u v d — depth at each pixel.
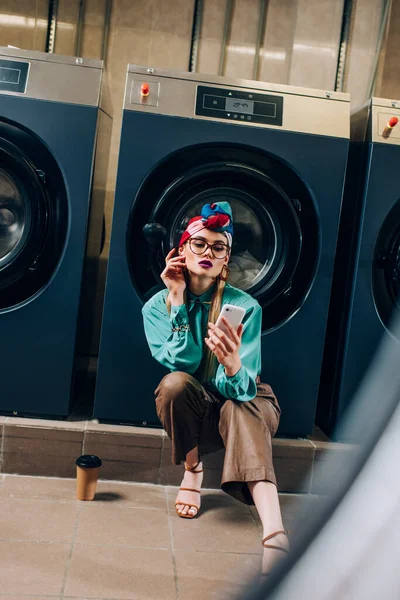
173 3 2.90
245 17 2.94
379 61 3.00
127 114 2.13
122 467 2.21
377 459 0.22
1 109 2.12
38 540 1.73
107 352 2.20
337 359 2.35
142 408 2.23
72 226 2.17
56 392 2.22
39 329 2.20
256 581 0.27
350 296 2.29
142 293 2.23
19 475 2.18
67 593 1.48
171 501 2.11
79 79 2.16
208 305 2.04
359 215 2.27
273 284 2.24
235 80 2.21
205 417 1.96
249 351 1.96
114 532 1.84
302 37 2.95
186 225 2.21
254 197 2.19
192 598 1.52
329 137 2.21
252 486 1.72
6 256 2.18
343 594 0.22
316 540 0.23
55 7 2.87
